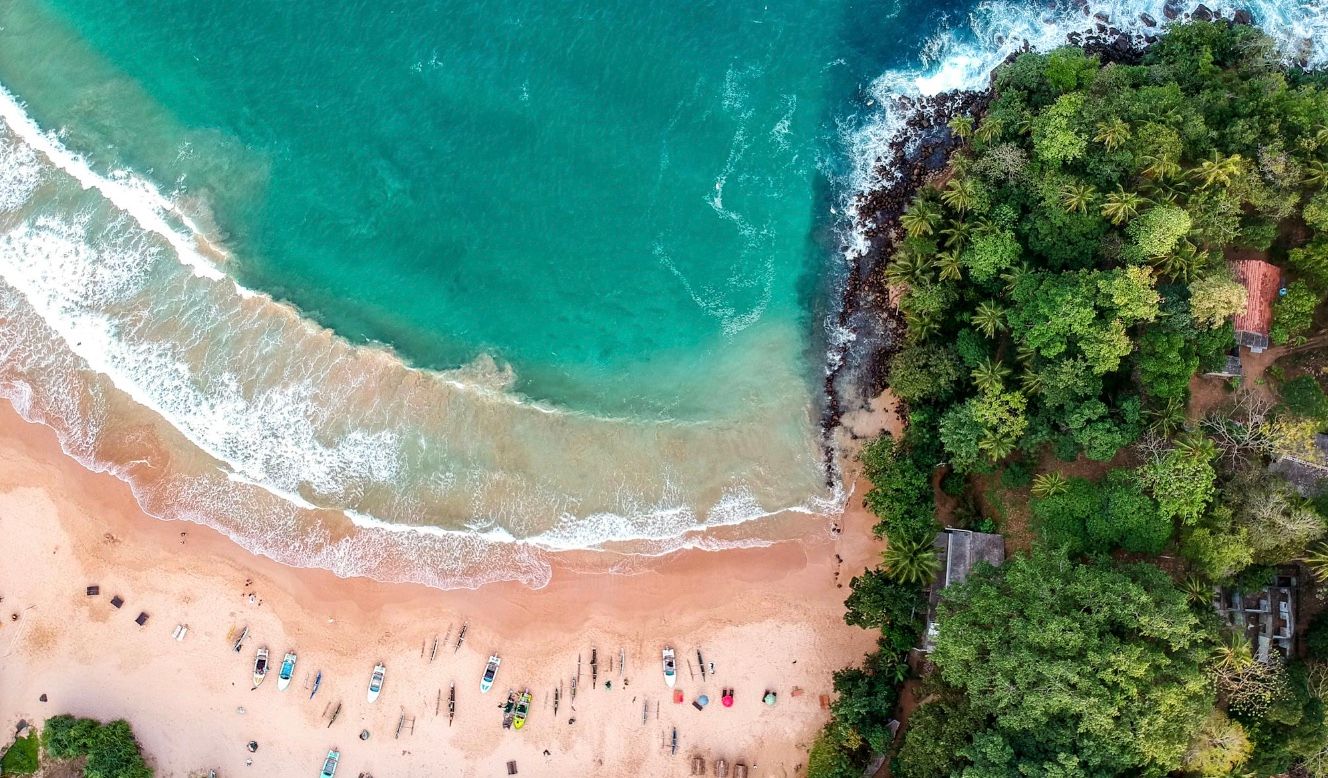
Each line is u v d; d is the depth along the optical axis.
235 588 65.19
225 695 64.94
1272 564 55.97
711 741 63.75
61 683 65.19
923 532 59.03
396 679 64.62
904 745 58.22
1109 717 48.00
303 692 64.62
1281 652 56.47
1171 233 52.81
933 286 59.06
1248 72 60.66
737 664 63.97
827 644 63.50
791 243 66.56
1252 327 56.53
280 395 65.88
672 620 64.19
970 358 58.38
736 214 67.00
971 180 58.81
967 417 57.53
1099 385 55.16
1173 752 48.56
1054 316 53.81
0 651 65.38
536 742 64.25
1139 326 55.94
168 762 64.69
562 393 65.81
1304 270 57.19
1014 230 58.72
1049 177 56.88
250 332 66.38
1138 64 65.06
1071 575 52.16
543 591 64.44
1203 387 58.38
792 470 64.38
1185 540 55.12
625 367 66.19
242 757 64.69
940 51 66.69
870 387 64.56
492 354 66.44
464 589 64.62
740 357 65.81
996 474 61.00
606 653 64.19
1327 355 57.75
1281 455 54.19
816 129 67.00
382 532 64.75
